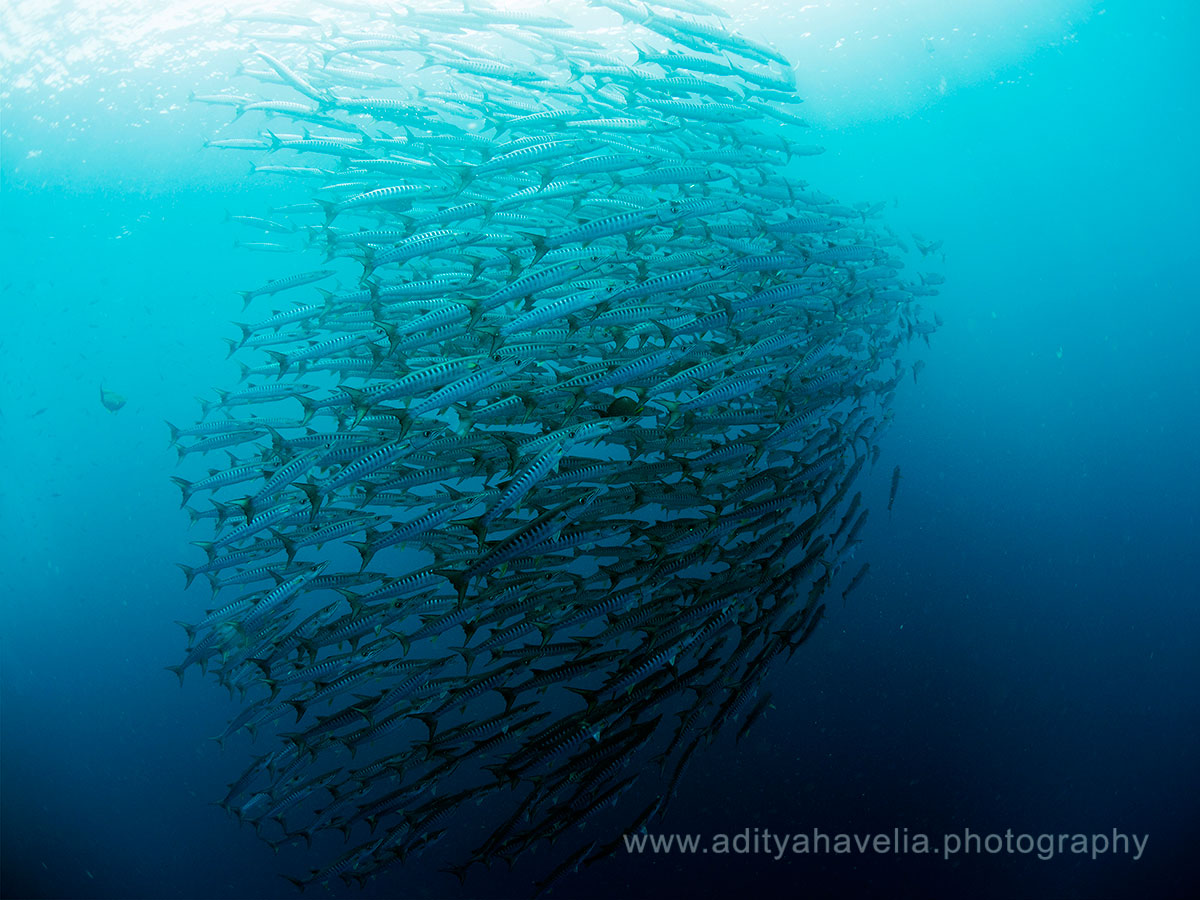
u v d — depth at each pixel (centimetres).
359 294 688
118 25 1731
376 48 858
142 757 1471
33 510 2294
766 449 657
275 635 659
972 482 2036
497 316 664
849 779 1157
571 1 1698
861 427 954
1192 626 1573
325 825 632
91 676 1839
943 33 2469
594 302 570
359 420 562
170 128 2111
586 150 698
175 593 2139
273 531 660
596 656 576
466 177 689
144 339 2545
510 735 583
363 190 865
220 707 1485
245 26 1733
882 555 1622
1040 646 1481
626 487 634
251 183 2470
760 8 2133
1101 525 1923
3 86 1875
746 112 807
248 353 2653
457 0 1527
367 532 556
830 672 1321
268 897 1107
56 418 2442
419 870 1027
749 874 1018
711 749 1133
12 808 1474
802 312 808
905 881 1041
